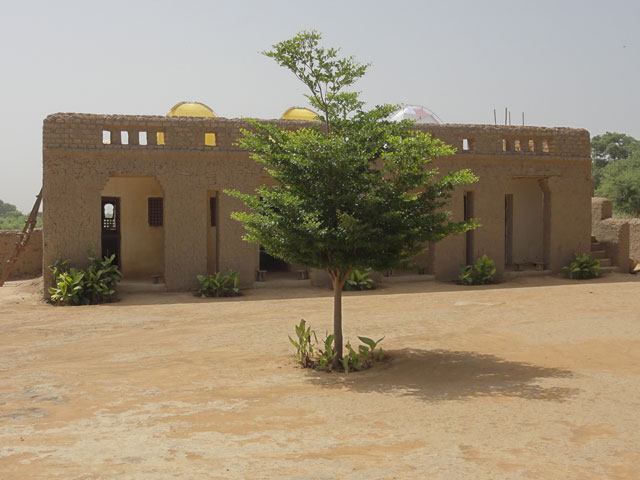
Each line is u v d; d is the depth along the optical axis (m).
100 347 12.10
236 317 15.19
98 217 18.64
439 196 10.38
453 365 9.98
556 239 22.44
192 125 19.34
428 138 9.73
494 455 5.74
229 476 5.27
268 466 5.53
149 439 6.51
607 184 40.34
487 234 21.59
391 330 13.00
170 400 8.25
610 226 23.73
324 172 9.96
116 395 8.57
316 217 9.93
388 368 10.09
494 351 10.85
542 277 22.06
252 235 10.91
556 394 7.96
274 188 10.61
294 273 22.84
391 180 10.32
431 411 7.43
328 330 13.20
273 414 7.48
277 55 10.16
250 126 19.73
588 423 6.70
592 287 18.95
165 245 19.33
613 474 5.19
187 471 5.42
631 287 18.72
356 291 19.64
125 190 22.47
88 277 18.09
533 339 11.54
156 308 16.81
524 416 7.04
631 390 8.05
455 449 5.95
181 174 19.30
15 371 10.16
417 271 22.27
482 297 17.34
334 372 10.00
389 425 6.92
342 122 10.48
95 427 7.03
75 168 18.44
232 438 6.51
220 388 8.91
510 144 22.09
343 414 7.45
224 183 19.64
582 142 22.62
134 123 18.86
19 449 6.16
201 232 19.53
